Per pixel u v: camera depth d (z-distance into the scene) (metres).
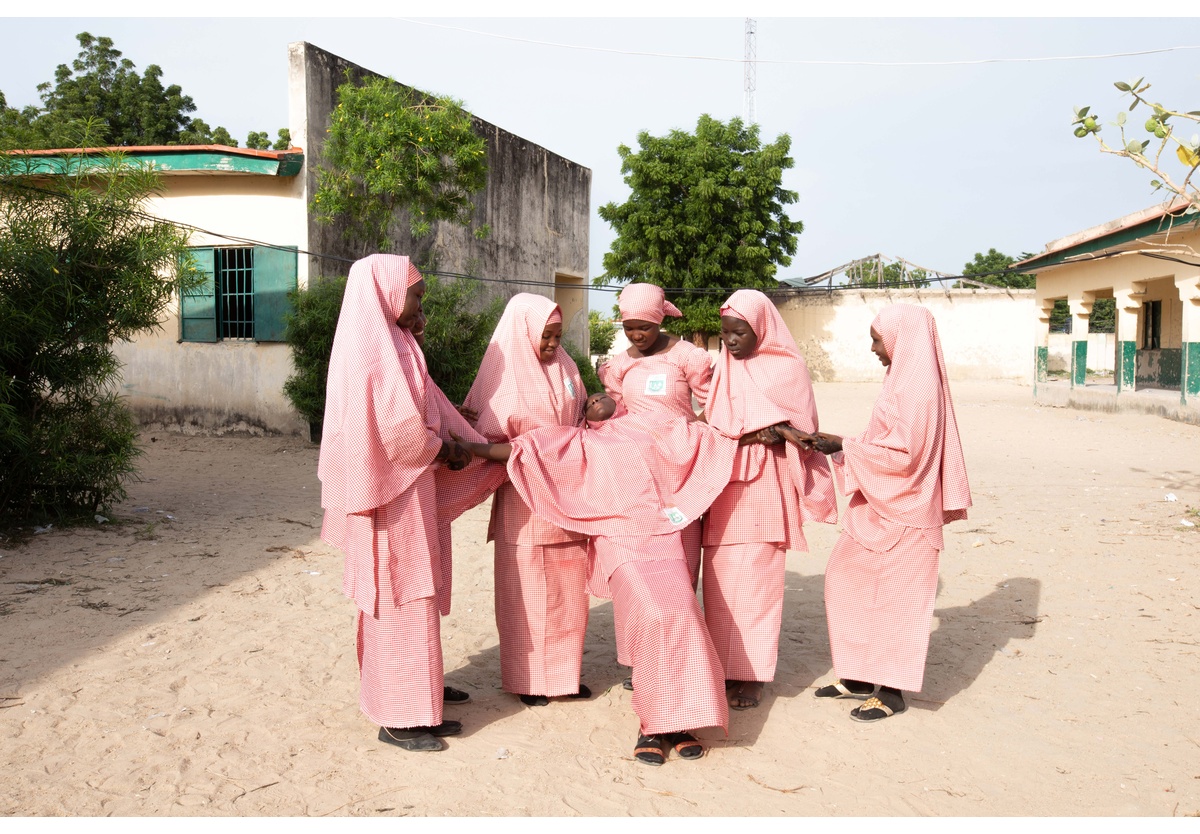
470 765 3.86
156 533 7.76
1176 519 8.48
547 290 21.41
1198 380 16.86
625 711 4.48
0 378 6.88
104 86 26.84
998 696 4.63
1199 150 6.74
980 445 14.45
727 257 31.11
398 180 13.06
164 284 7.77
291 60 13.31
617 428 4.53
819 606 6.23
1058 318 46.97
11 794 3.51
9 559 6.76
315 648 5.23
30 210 7.18
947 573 6.89
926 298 33.44
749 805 3.55
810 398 4.71
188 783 3.64
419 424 3.85
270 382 13.59
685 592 3.92
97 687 4.56
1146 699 4.55
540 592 4.46
